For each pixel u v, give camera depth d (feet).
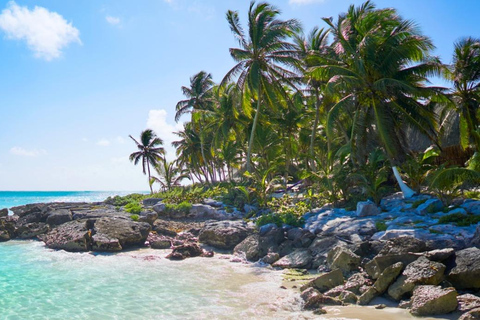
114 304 35.91
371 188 70.18
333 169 83.15
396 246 41.55
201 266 53.88
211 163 188.55
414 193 71.05
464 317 26.91
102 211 101.65
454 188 59.47
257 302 36.06
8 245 77.41
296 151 133.39
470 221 49.14
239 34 108.06
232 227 71.56
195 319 31.35
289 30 105.70
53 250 69.10
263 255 58.39
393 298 34.47
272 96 112.47
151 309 34.22
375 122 80.18
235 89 113.50
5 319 32.14
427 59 79.46
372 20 81.97
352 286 37.55
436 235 46.88
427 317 29.14
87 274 49.08
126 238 70.13
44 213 100.68
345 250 45.78
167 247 71.31
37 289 41.75
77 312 33.68
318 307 33.71
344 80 77.36
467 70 83.71
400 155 78.43
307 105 136.67
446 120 96.99
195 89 162.40
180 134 177.27
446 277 34.81
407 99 79.46
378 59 77.10
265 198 92.73
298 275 47.55
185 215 96.73
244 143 151.02
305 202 84.07
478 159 54.85
